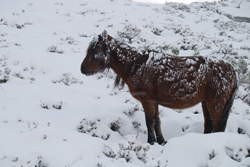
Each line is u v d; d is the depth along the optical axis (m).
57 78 8.44
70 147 3.34
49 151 3.18
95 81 8.71
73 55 11.14
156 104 4.69
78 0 26.61
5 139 3.46
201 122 5.23
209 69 4.29
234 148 3.14
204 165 3.04
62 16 18.48
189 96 4.32
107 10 22.72
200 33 17.83
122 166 2.91
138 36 14.70
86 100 6.76
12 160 2.88
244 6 30.14
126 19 19.45
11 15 16.89
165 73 4.32
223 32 18.39
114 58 4.63
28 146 3.41
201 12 27.00
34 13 18.22
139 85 4.48
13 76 7.82
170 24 19.28
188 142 3.30
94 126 4.82
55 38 13.62
